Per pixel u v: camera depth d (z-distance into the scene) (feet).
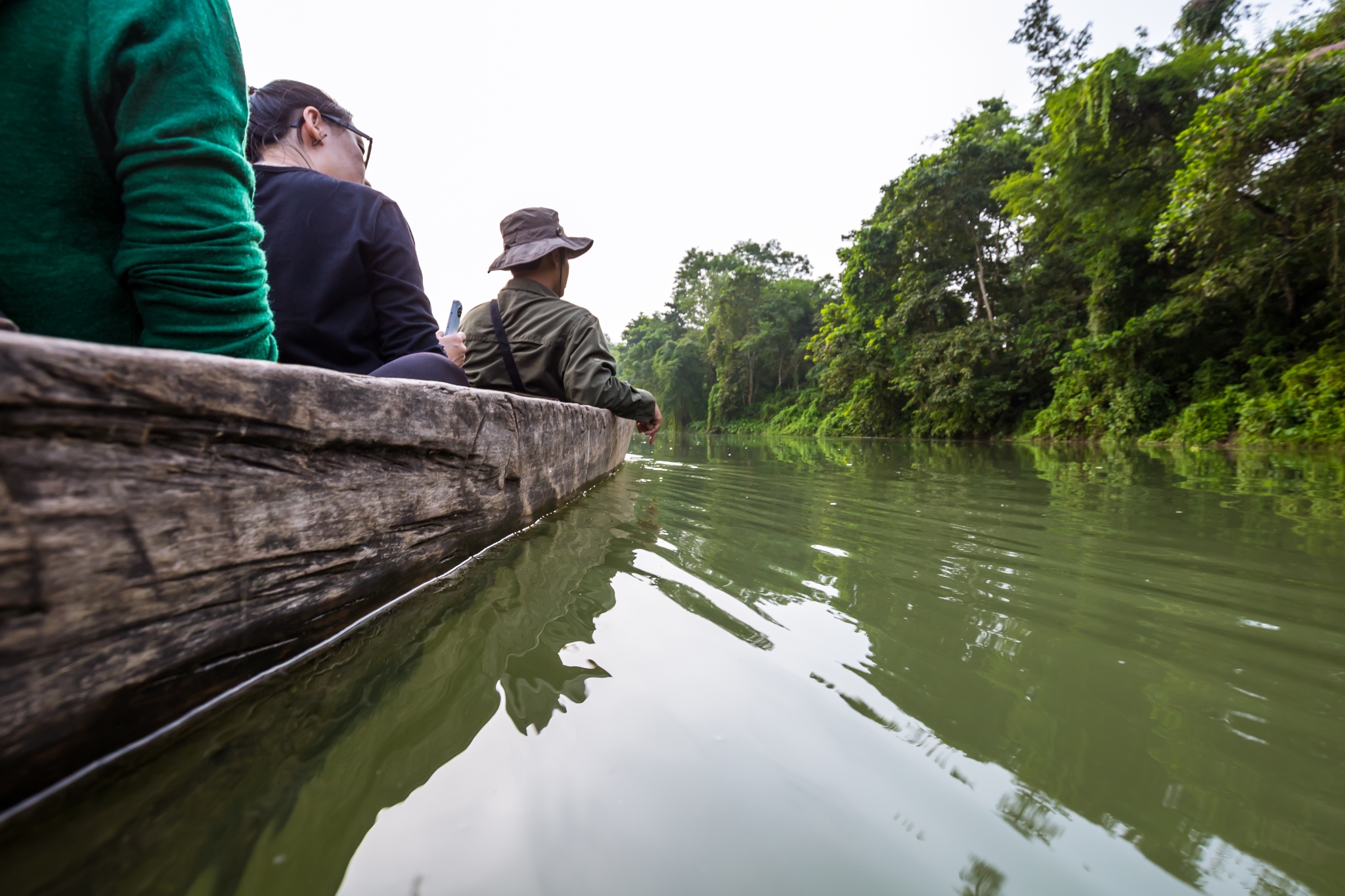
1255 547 5.11
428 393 3.20
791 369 98.02
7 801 1.40
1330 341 24.34
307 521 2.30
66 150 2.21
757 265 118.52
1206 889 1.40
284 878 1.35
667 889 1.36
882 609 3.42
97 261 2.38
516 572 3.87
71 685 1.44
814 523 6.27
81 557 1.44
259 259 2.82
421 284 5.09
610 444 9.86
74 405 1.41
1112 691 2.43
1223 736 2.09
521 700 2.23
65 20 2.11
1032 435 37.68
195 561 1.79
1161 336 31.04
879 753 1.95
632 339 156.76
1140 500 8.11
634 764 1.85
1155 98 31.24
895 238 50.16
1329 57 21.30
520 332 7.98
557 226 8.50
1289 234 25.34
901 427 51.65
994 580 4.05
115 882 1.30
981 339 41.96
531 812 1.61
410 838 1.50
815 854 1.49
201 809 1.55
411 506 3.10
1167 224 25.72
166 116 2.37
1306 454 17.69
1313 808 1.69
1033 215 38.37
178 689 1.78
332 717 2.03
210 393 1.80
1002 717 2.20
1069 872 1.45
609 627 3.01
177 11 2.40
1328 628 3.15
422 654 2.58
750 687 2.40
